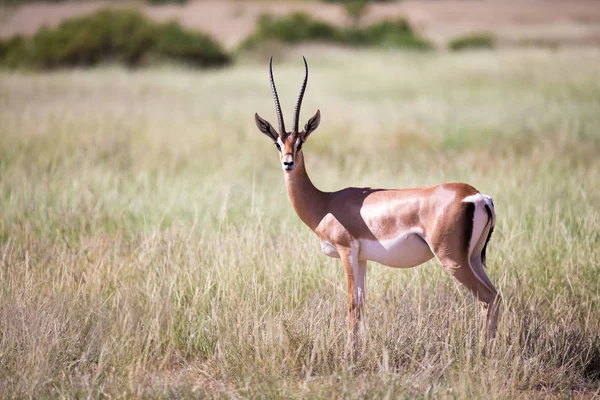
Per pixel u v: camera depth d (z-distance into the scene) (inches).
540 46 4724.4
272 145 1884.8
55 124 1940.2
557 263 906.1
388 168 1556.3
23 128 1854.1
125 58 4065.0
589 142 1785.2
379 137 1967.3
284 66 4089.6
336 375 671.8
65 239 1027.9
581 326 788.0
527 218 1059.9
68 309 789.9
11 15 7111.2
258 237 976.3
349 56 4399.6
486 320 703.1
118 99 2586.1
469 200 694.5
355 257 750.5
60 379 679.1
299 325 757.9
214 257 916.6
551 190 1211.9
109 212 1157.7
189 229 1058.7
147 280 850.1
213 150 1784.0
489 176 1405.0
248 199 1243.8
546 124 2007.9
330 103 2539.4
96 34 4092.0
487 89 2881.4
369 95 2883.9
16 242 1017.5
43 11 7362.2
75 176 1370.6
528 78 3048.7
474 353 707.4
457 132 1978.3
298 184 775.7
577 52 3698.3
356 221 741.9
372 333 759.7
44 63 3988.7
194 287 858.8
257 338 730.2
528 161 1567.4
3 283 828.0
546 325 761.0
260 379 677.9
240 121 2199.8
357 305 753.0
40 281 854.5
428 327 759.7
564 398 651.5
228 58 4323.3
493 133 1963.6
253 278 832.3
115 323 772.0
